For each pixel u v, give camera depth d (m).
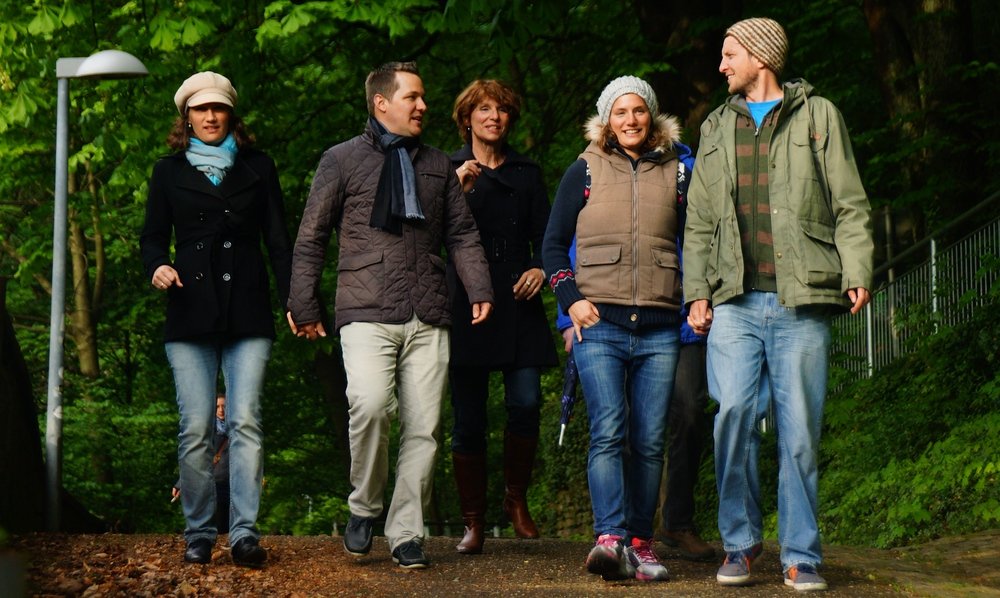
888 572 8.45
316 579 8.21
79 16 18.06
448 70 23.97
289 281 8.83
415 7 18.08
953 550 9.71
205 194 8.67
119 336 30.81
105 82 19.30
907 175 21.08
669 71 18.34
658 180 8.44
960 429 12.57
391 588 7.96
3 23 18.39
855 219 7.75
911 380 16.00
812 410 7.81
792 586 7.75
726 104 8.12
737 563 7.91
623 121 8.41
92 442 25.66
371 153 8.73
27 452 10.48
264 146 21.75
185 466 8.58
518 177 9.95
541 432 29.69
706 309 8.00
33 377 31.25
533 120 25.44
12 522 9.98
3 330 10.19
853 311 7.67
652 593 7.72
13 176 24.05
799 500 7.80
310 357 22.30
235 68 19.38
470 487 9.68
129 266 28.84
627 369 8.49
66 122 11.06
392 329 8.52
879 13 21.09
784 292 7.72
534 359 9.86
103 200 25.73
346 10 17.42
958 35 20.47
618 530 8.10
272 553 9.14
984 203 17.52
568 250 8.50
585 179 8.48
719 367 7.91
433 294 8.66
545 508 28.25
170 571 8.25
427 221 8.73
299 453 32.88
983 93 21.95
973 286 16.83
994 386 12.90
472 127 9.94
